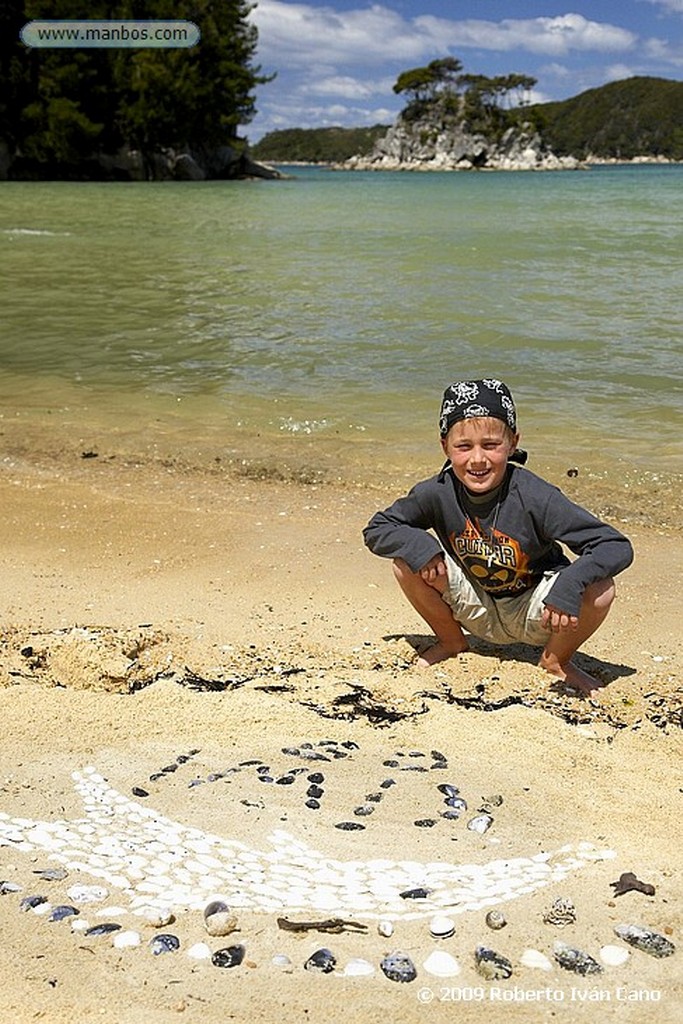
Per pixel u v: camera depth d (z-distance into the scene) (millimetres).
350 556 5230
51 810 2732
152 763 3020
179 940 2170
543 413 7836
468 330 10766
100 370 9336
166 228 24438
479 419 3488
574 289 13422
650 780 2971
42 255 18266
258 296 13211
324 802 2801
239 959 2107
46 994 1990
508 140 173000
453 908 2301
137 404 8266
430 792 2861
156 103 64938
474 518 3666
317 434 7488
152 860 2496
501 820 2713
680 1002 2012
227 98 70188
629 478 6500
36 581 4844
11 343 10492
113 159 65375
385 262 16625
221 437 7441
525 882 2410
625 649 4176
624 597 4723
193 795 2826
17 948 2133
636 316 11453
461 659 3910
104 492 6289
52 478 6574
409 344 10172
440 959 2119
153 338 10656
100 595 4676
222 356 9812
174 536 5520
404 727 3283
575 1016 1968
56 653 3896
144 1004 1970
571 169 171000
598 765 3053
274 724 3281
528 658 4031
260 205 35375
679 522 5820
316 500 6188
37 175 63781
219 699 3441
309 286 14008
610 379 8766
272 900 2332
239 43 70625
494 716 3350
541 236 21312
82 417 7926
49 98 61969
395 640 4191
